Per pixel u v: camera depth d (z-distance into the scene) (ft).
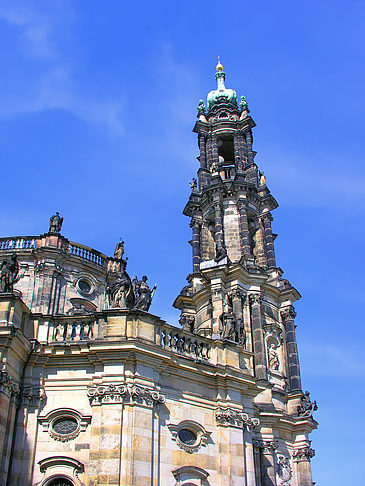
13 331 93.97
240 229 188.03
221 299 167.43
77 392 99.66
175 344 111.96
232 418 111.34
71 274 149.69
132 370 99.25
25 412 97.14
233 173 208.03
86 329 106.01
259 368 162.40
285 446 163.43
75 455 94.43
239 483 105.91
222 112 221.46
